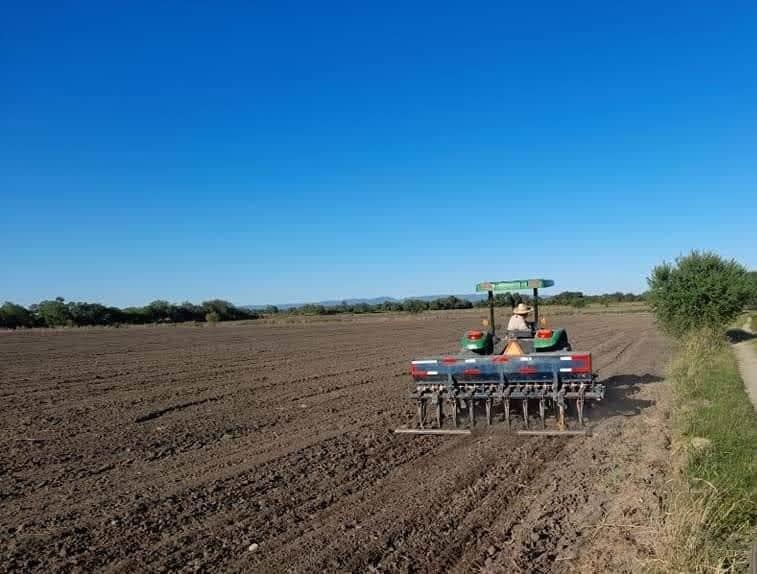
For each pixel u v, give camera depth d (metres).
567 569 6.11
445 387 12.31
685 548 5.73
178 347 36.81
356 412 14.77
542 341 13.00
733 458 8.68
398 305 108.19
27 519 7.77
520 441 11.36
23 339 46.28
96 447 11.71
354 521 7.45
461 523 7.33
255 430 13.08
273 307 118.75
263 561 6.40
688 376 17.27
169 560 6.47
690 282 28.20
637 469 9.20
